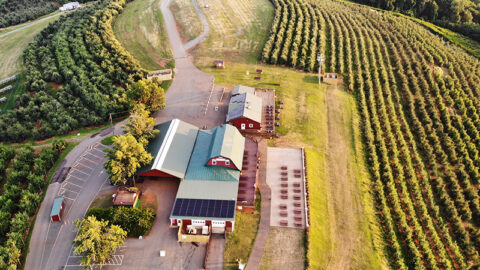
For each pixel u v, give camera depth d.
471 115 102.00
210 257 57.47
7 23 148.62
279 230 62.16
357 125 92.31
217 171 68.50
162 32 134.62
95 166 73.94
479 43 156.00
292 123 89.50
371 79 112.56
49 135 82.12
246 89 96.44
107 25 131.25
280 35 127.88
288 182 71.81
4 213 60.69
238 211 64.81
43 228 61.28
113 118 88.88
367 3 183.50
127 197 64.62
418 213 72.19
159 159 68.56
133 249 58.50
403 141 87.50
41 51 112.12
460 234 68.12
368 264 59.88
